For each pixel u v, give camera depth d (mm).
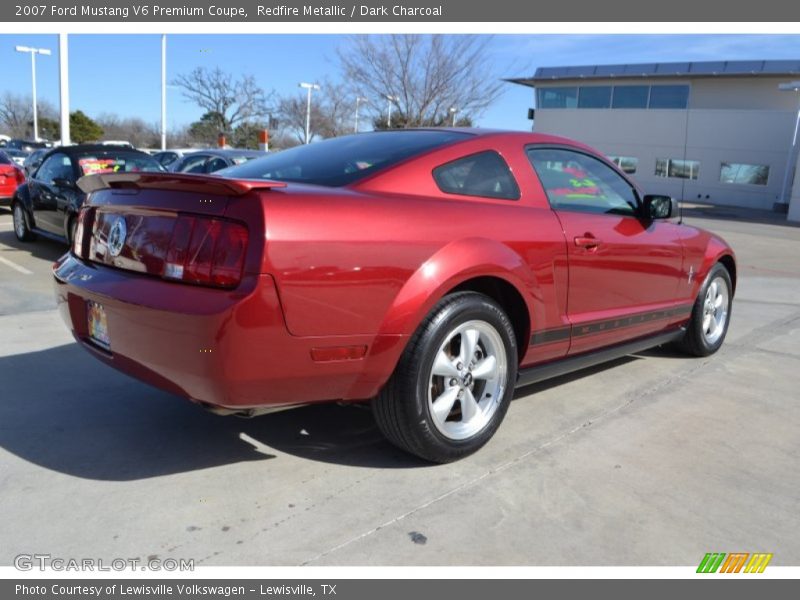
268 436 3330
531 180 3426
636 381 4320
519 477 2965
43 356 4422
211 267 2428
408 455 3158
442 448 2963
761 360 4906
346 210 2600
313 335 2496
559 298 3414
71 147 8719
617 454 3227
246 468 2988
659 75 33094
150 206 2625
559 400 3932
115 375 4113
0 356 4398
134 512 2609
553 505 2740
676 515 2697
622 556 2422
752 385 4312
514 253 3115
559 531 2559
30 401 3660
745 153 30578
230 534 2482
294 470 2982
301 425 3475
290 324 2436
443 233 2857
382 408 2867
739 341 5457
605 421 3633
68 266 3068
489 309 3018
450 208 2975
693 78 32781
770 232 18188
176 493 2758
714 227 19062
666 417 3717
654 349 5148
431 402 2889
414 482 2896
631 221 3979
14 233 10180
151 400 3736
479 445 3127
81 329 3027
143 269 2629
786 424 3672
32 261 8039
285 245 2393
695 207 28547
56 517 2557
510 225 3158
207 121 39938
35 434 3260
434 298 2779
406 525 2568
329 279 2498
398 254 2684
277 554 2377
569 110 35625
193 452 3131
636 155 33781
